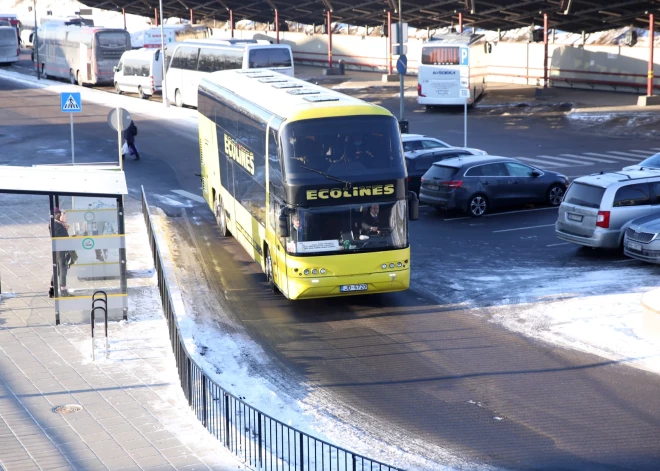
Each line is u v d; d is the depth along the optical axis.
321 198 21.62
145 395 16.67
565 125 55.88
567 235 27.92
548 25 71.38
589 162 43.47
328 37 87.06
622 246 27.11
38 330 20.52
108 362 18.45
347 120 21.77
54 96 72.25
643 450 14.59
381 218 22.00
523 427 15.59
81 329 20.61
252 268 26.59
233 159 28.08
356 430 15.56
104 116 60.72
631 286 23.84
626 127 53.97
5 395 16.67
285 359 19.19
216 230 31.61
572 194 27.86
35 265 26.08
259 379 18.05
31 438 14.78
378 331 20.95
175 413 15.84
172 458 14.00
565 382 17.61
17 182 20.64
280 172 21.88
